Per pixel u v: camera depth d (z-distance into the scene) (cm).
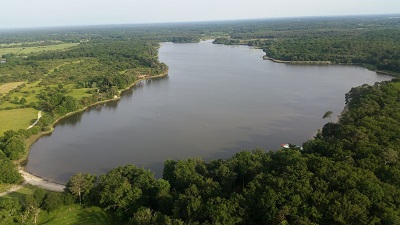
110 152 16400
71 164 15212
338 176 9456
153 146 16938
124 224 10250
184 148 16600
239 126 19288
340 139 12312
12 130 17588
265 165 11325
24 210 10594
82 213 10850
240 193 9962
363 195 8581
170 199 10269
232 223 8756
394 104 16125
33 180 13612
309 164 10425
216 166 11819
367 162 10250
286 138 17450
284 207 8600
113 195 10512
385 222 8062
